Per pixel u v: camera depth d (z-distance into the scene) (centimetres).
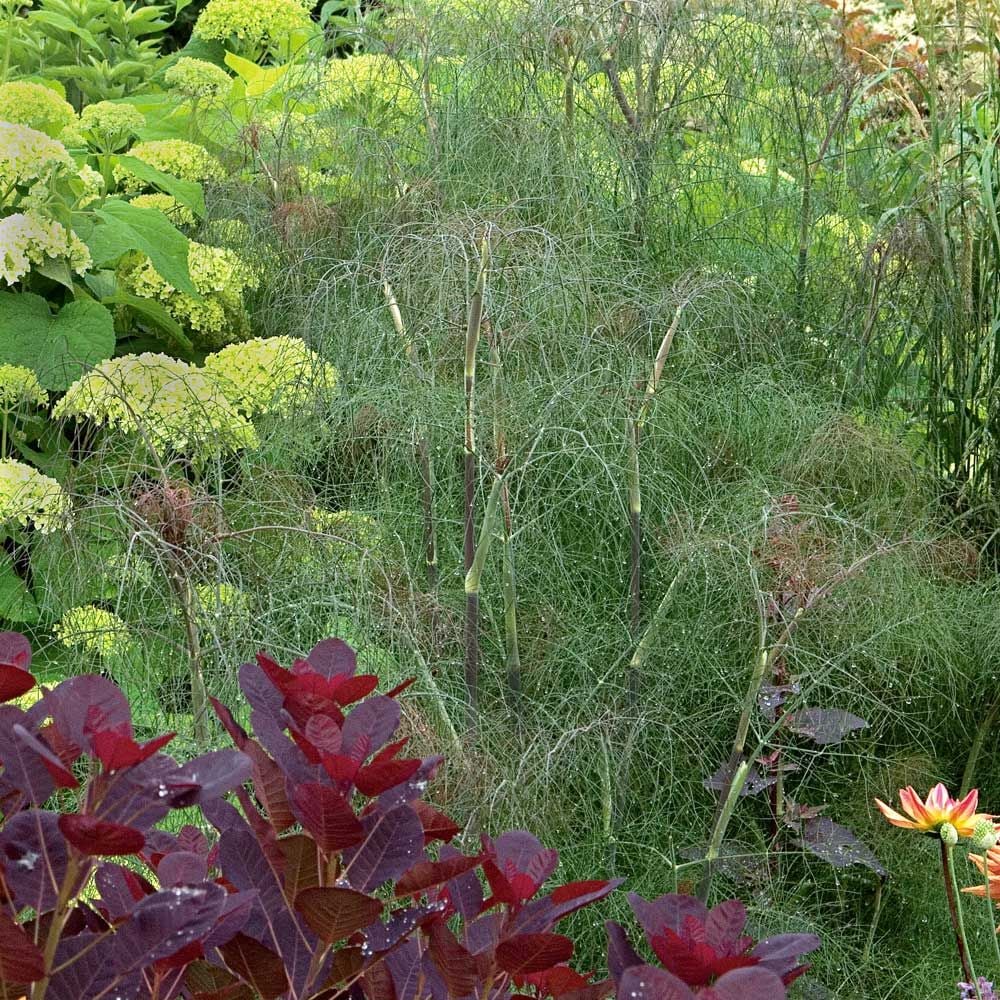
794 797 233
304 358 254
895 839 226
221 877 112
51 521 214
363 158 317
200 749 177
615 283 257
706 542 210
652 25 317
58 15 429
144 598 198
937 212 301
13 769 95
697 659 226
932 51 312
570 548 242
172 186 331
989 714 242
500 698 219
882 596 224
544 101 312
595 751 209
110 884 103
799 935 106
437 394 227
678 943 97
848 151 344
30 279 291
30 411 279
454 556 244
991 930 222
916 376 307
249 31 428
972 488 292
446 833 111
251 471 240
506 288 231
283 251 315
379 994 105
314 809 95
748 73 333
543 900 106
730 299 261
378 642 202
